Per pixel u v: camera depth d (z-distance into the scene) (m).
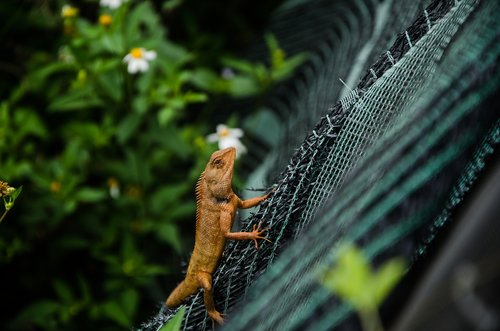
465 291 1.38
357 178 2.18
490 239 1.53
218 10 8.34
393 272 1.14
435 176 1.86
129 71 5.52
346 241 1.85
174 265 5.89
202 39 7.64
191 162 6.64
